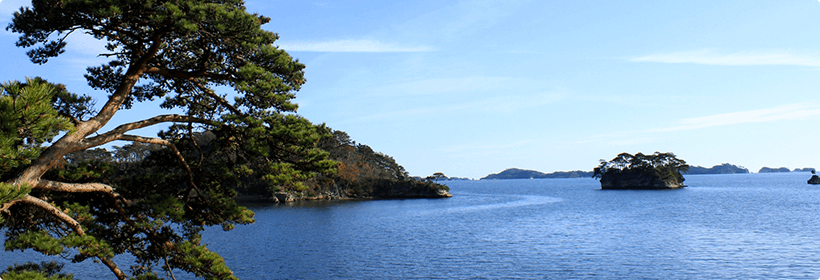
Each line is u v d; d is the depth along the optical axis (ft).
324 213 272.72
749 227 187.01
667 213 260.42
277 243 146.61
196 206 45.68
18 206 37.81
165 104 50.60
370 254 127.44
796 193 474.49
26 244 29.58
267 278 98.99
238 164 50.03
